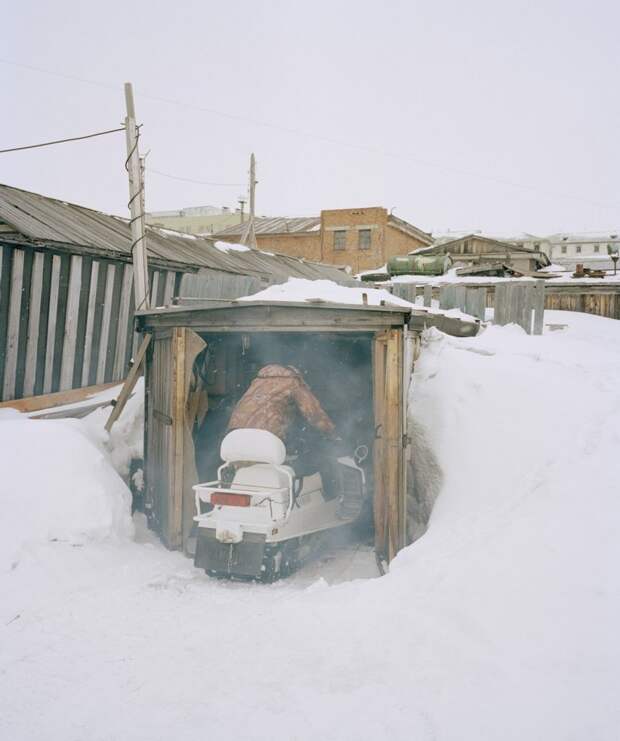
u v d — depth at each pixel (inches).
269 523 221.9
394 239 1498.5
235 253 629.0
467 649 133.3
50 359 368.2
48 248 358.3
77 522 231.8
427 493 260.5
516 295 434.9
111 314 408.8
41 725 122.3
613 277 903.7
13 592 189.3
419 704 118.6
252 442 231.1
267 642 152.4
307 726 115.7
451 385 293.6
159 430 293.6
